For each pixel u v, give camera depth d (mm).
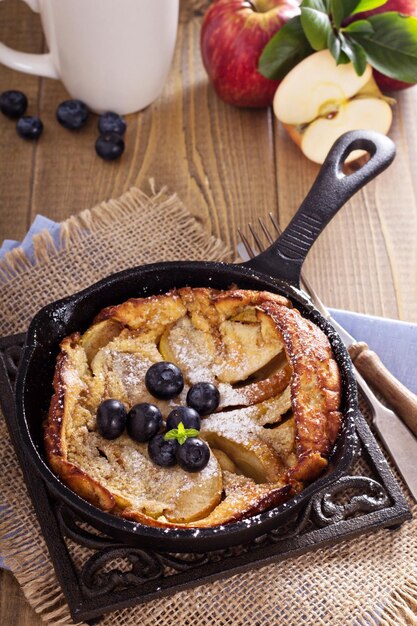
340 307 798
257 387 671
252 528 610
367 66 816
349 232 831
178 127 877
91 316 695
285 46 813
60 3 791
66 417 644
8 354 721
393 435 708
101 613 638
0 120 874
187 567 647
